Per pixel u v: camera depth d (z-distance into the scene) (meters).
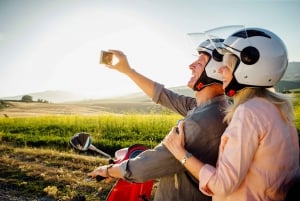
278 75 1.73
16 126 9.57
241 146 1.60
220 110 2.08
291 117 1.76
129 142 8.28
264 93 1.73
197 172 1.80
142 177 2.04
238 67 1.73
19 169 6.95
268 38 1.74
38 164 7.24
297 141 1.76
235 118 1.65
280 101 1.72
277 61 1.71
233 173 1.60
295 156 1.74
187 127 2.04
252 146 1.61
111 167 2.17
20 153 7.98
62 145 8.54
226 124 2.05
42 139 8.74
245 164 1.61
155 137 8.55
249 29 1.78
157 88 2.81
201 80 2.16
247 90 1.75
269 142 1.62
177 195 2.11
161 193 2.19
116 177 2.14
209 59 2.14
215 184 1.64
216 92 2.16
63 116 9.54
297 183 1.68
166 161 2.00
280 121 1.67
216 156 2.04
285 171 1.67
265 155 1.63
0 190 6.00
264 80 1.71
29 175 6.63
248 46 1.71
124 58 2.81
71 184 6.16
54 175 6.59
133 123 8.84
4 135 9.03
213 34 2.18
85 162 7.27
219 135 2.03
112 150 8.13
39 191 5.98
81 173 6.68
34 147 8.45
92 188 5.96
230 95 1.78
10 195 5.81
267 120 1.63
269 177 1.63
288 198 1.64
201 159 2.03
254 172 1.64
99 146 8.24
